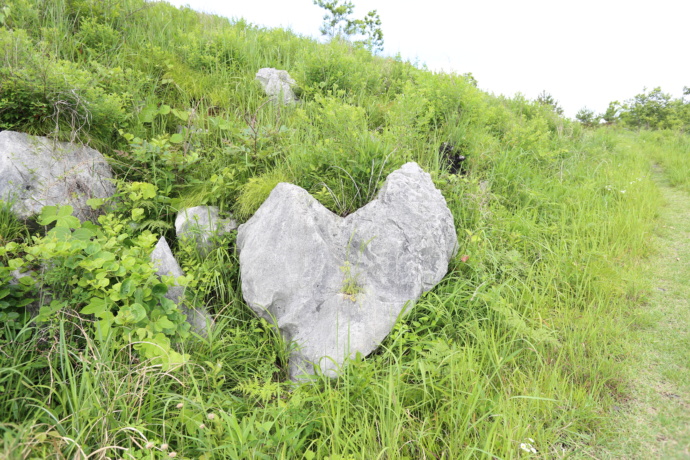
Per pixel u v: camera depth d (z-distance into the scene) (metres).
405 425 2.37
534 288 3.66
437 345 2.71
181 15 7.70
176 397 2.28
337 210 3.67
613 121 21.12
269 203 3.51
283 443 2.16
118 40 5.62
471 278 3.50
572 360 2.86
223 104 5.24
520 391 2.57
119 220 3.57
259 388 2.46
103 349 2.28
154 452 1.97
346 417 2.29
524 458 2.09
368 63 7.05
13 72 3.44
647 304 3.63
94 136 4.01
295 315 2.96
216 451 2.10
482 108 5.84
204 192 3.86
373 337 2.85
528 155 6.26
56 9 5.59
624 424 2.40
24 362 2.30
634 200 5.87
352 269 3.16
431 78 6.01
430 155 4.77
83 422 1.96
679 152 10.09
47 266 2.64
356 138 3.87
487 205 4.57
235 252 3.60
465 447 2.19
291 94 5.80
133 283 2.58
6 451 1.59
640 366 2.87
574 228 4.65
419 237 3.27
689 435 2.27
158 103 4.90
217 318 3.19
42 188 3.30
